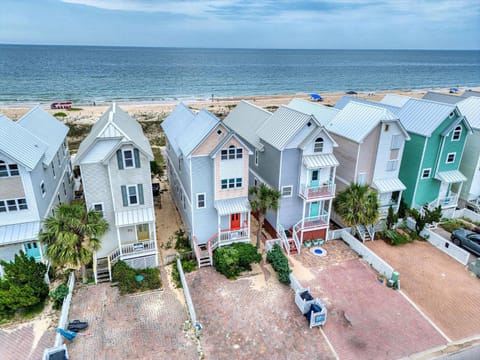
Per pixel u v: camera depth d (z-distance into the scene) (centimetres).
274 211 2912
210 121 2669
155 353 1867
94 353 1850
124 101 10556
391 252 2906
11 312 2122
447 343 1997
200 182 2650
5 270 2136
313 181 2986
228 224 2888
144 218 2539
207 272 2589
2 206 2302
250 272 2597
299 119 2825
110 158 2392
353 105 3378
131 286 2370
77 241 2228
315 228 2978
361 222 2923
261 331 2047
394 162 3184
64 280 2448
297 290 2270
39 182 2486
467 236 2945
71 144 5850
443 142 3209
